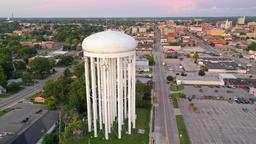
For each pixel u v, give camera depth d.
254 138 80.00
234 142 77.44
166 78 152.25
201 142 77.00
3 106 104.50
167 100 113.88
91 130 81.94
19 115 91.62
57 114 92.81
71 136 77.75
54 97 100.69
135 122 87.94
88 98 79.12
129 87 77.44
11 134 74.50
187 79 142.62
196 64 193.75
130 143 74.94
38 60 154.38
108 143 74.69
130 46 74.00
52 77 153.12
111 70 77.94
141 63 183.50
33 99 112.25
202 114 98.50
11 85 124.62
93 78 75.00
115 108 85.31
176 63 198.00
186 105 108.25
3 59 150.75
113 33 74.94
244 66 183.25
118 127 77.88
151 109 102.50
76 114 93.44
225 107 106.75
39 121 85.31
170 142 76.62
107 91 77.56
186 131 83.75
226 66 177.25
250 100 115.50
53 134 75.19
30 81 142.00
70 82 119.19
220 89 133.12
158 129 84.94
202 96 120.44
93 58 73.81
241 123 90.94
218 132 83.69
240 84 140.38
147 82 137.38
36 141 73.00
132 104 82.38
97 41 71.56
